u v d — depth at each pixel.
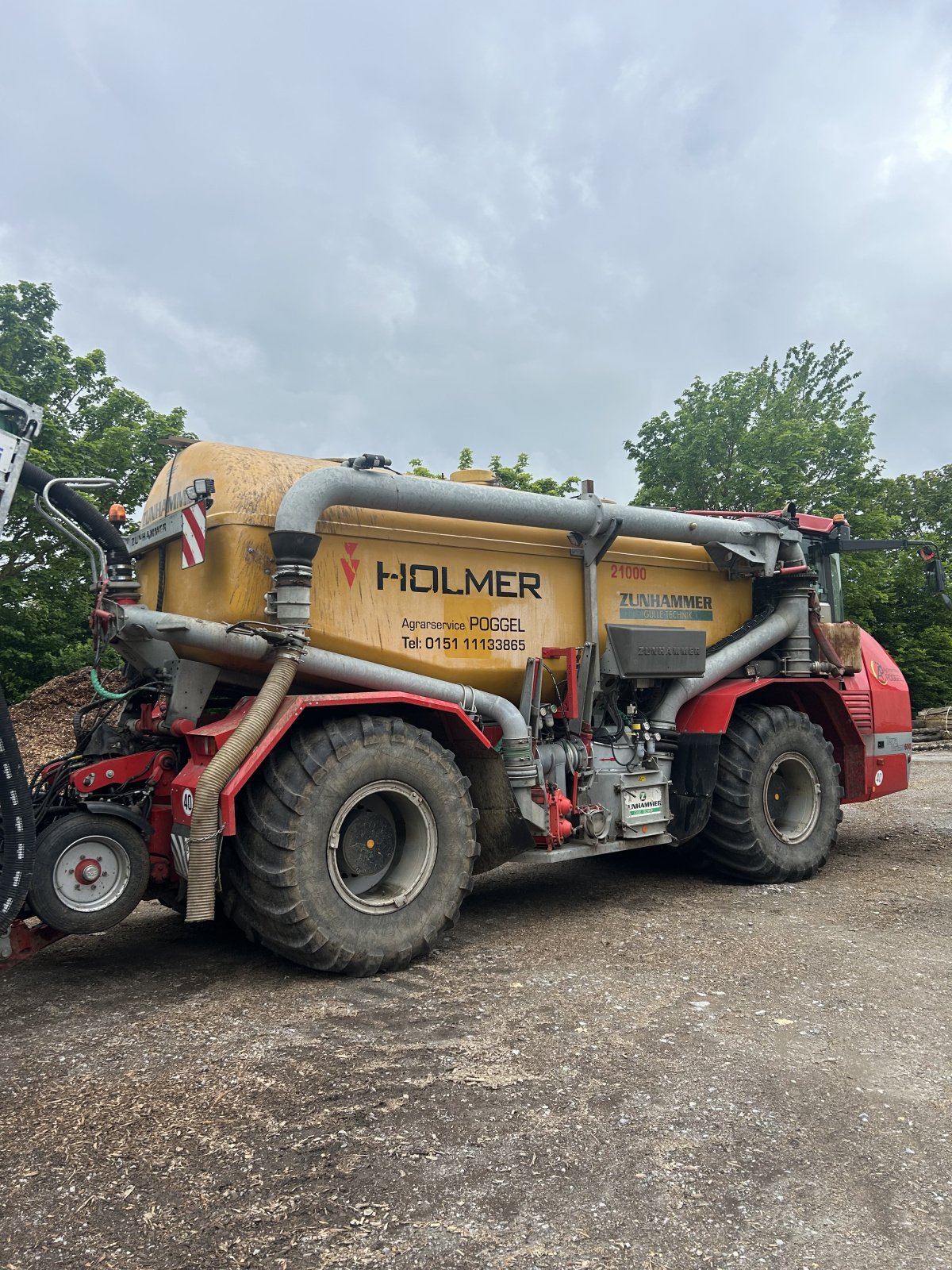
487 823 5.05
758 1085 2.94
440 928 4.39
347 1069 3.08
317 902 4.03
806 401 29.72
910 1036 3.35
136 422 16.22
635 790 5.67
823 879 6.23
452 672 5.12
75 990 4.02
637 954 4.44
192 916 3.80
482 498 4.95
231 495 4.43
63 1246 2.10
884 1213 2.23
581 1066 3.09
